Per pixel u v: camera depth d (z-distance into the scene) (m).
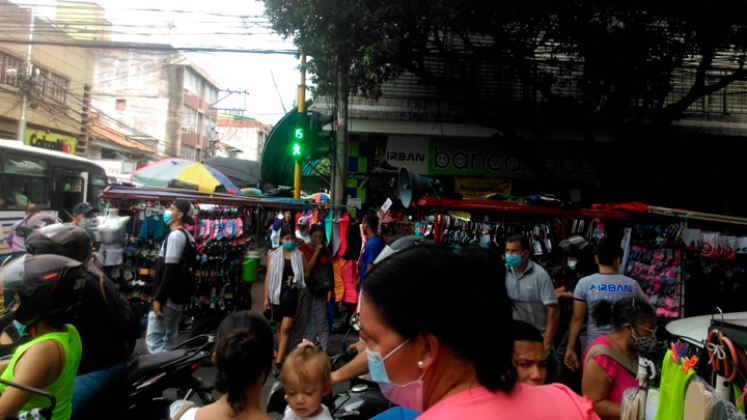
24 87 19.16
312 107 11.12
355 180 10.92
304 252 5.71
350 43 7.96
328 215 7.43
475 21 8.41
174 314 5.11
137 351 5.86
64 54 22.89
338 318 7.80
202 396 3.60
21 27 19.83
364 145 10.98
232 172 17.45
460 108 10.81
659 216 6.93
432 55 9.44
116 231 6.26
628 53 7.54
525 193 11.14
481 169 11.03
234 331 2.04
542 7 7.96
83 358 2.83
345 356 3.56
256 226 7.50
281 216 7.24
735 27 8.19
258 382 2.05
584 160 11.14
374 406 2.88
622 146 9.44
